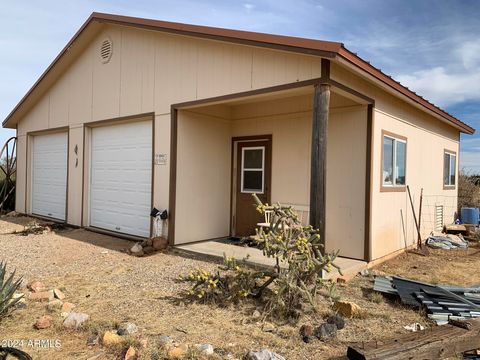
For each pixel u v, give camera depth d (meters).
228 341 3.35
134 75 8.07
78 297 4.48
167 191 7.22
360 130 6.34
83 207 9.62
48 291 4.59
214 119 7.93
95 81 9.23
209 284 4.26
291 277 4.02
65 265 6.04
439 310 4.11
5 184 13.46
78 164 9.87
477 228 10.42
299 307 4.07
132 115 8.09
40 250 7.10
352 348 2.92
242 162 8.20
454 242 8.80
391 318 4.02
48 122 11.20
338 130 6.61
